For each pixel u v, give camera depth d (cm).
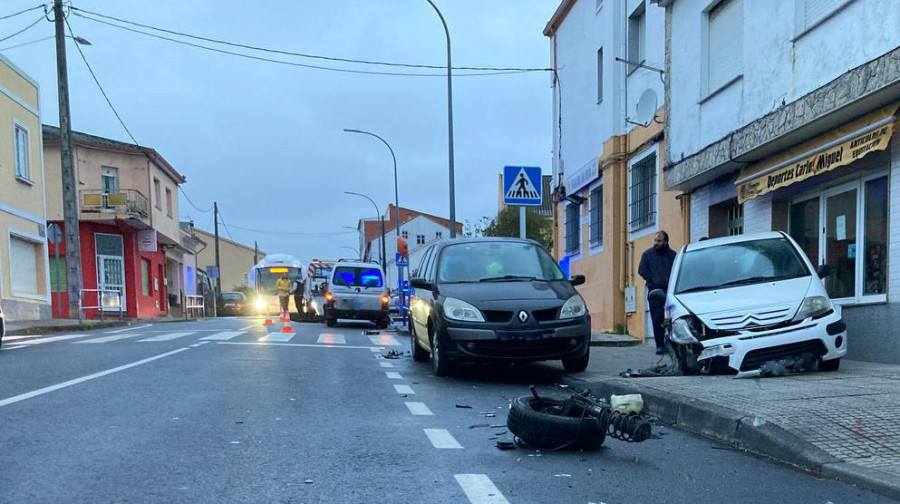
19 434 494
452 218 1808
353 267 2178
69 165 2133
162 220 3578
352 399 680
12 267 2166
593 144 1681
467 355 797
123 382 742
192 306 3434
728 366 679
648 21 1405
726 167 1048
